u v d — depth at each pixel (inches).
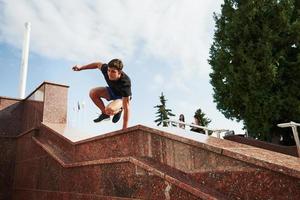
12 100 384.5
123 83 193.6
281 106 581.6
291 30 608.4
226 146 123.5
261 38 628.7
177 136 132.7
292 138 592.1
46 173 262.8
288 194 91.6
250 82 597.9
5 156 366.0
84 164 195.2
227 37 686.5
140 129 155.6
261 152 120.6
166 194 126.7
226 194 109.7
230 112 660.7
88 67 207.2
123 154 166.6
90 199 184.4
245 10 645.3
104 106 212.8
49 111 316.2
